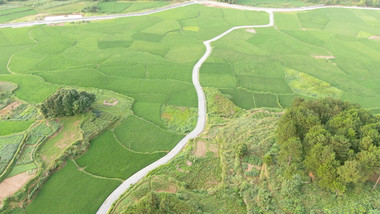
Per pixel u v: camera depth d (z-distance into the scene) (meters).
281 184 43.88
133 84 80.31
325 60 97.25
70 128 59.41
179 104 71.19
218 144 55.94
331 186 39.53
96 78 83.12
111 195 46.38
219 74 87.00
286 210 40.41
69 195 46.31
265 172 46.97
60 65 91.00
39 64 91.44
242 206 43.12
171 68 90.25
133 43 108.50
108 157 53.78
